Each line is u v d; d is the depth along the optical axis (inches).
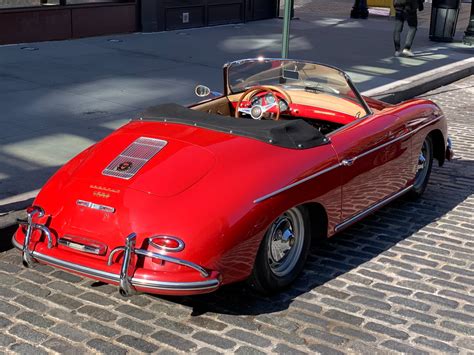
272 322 166.1
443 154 262.4
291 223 181.5
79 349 151.9
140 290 152.2
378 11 912.9
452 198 262.7
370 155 203.6
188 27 669.9
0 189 238.1
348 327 164.9
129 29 616.7
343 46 615.8
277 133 180.9
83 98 378.0
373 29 741.9
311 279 189.9
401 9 566.6
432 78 490.6
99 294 178.2
